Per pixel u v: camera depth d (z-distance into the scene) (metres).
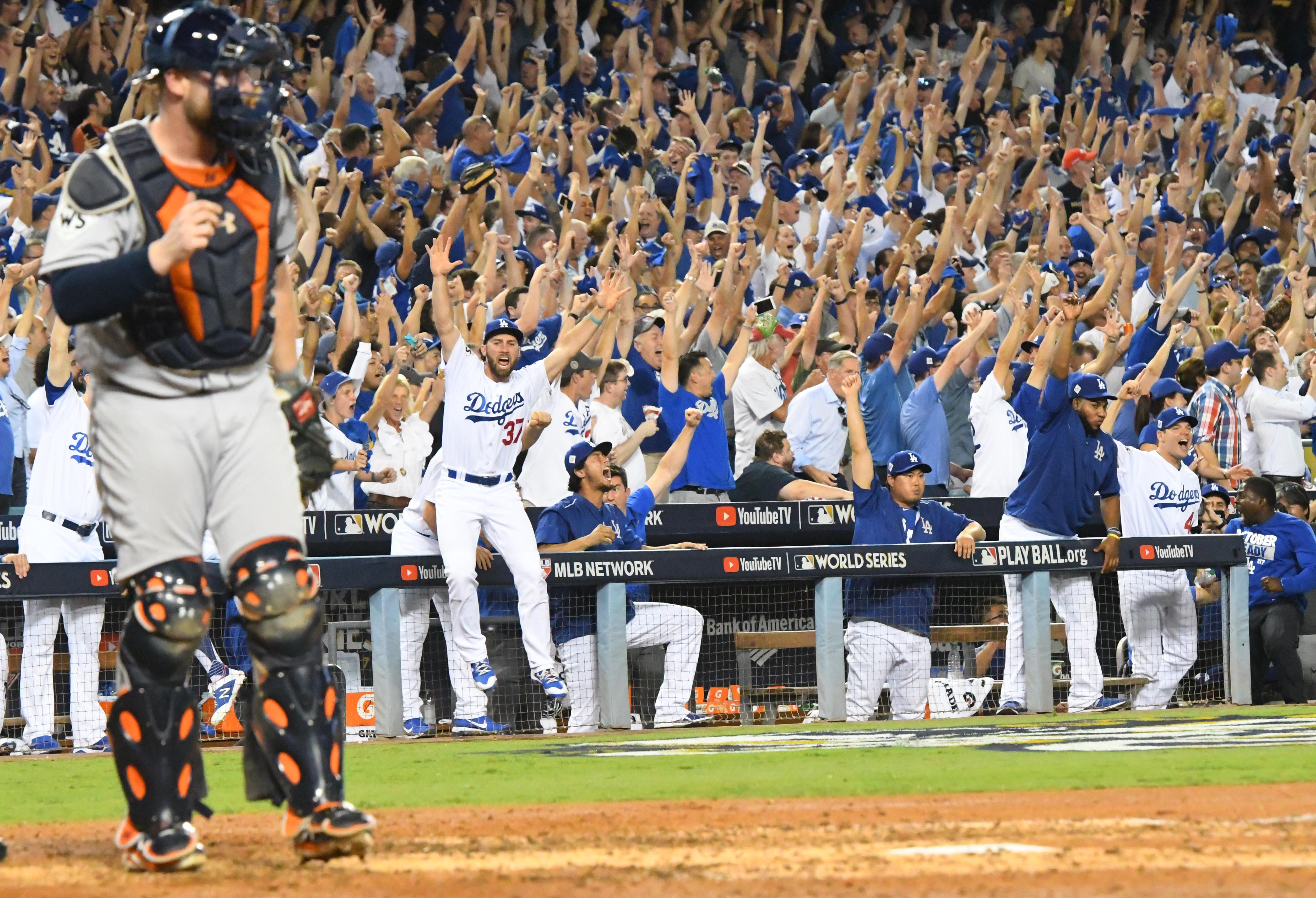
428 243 43.59
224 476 11.63
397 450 36.03
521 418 30.61
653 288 47.09
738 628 33.88
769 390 41.06
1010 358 38.94
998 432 38.78
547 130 53.56
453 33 60.41
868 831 13.05
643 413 39.28
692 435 34.94
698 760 21.91
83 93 47.69
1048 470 33.75
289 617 11.53
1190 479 36.97
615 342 39.53
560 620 32.00
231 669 29.55
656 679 32.88
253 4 54.62
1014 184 64.00
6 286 32.56
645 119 59.78
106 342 11.35
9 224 41.59
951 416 42.19
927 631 33.31
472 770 21.19
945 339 48.88
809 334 43.16
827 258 48.25
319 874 10.91
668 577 31.72
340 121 52.25
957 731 27.45
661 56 63.97
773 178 51.00
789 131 62.88
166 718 11.44
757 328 40.78
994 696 34.84
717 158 53.78
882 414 39.81
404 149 50.72
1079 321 49.00
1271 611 35.50
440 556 30.67
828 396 39.62
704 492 38.22
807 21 68.06
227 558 11.66
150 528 11.48
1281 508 36.91
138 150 11.20
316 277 40.41
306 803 11.41
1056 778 18.06
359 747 27.11
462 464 30.17
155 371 11.35
